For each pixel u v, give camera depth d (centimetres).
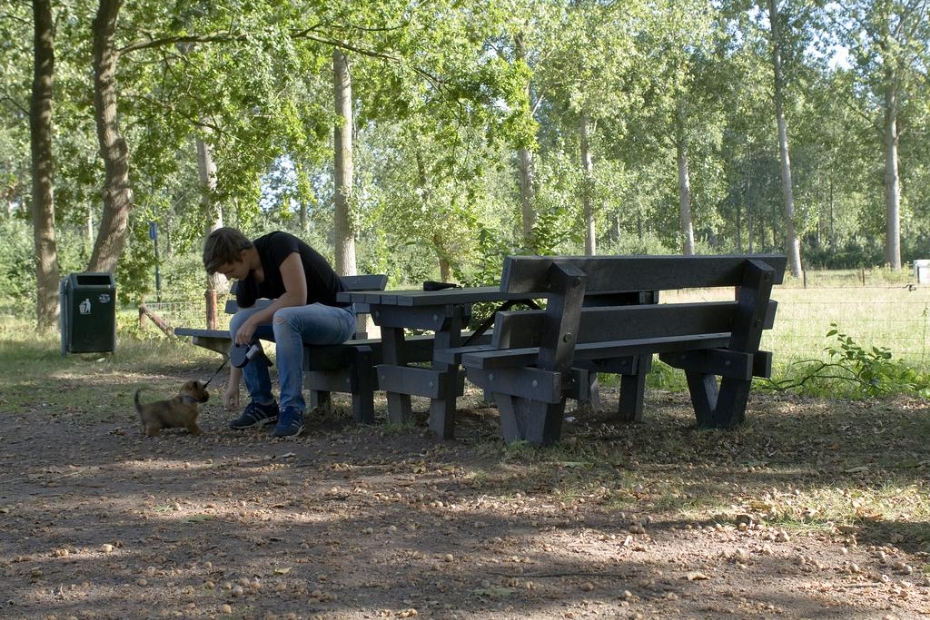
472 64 1988
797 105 4966
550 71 3800
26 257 2766
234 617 288
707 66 4762
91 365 1085
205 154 2775
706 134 4988
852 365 870
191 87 1978
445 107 2059
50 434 621
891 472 475
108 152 1625
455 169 2317
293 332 580
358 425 610
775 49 4806
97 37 1599
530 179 3825
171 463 518
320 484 462
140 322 1803
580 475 466
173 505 425
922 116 4969
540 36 3428
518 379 508
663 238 6338
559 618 288
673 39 4300
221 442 575
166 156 2034
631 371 628
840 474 475
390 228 3712
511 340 481
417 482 461
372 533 377
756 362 582
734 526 384
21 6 1970
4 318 2175
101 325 1195
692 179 5650
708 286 559
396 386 586
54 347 1318
